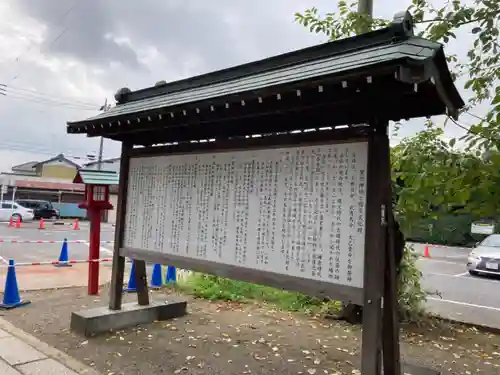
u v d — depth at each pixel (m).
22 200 27.48
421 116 3.01
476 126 2.99
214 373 3.88
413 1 4.11
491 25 3.52
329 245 3.20
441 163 3.08
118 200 5.28
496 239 12.84
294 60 3.54
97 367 3.89
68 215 29.56
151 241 4.84
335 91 2.76
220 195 4.10
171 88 4.72
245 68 3.95
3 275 8.16
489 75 3.68
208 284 7.47
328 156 3.26
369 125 3.05
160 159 4.84
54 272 8.65
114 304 5.10
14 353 4.05
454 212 3.17
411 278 5.82
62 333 4.80
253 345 4.73
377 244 2.90
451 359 4.58
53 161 38.00
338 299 3.10
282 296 7.00
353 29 5.47
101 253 12.78
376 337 2.87
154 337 4.80
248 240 3.79
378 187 2.94
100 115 4.92
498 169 2.79
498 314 7.37
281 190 3.56
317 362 4.26
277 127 4.03
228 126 4.26
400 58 2.23
